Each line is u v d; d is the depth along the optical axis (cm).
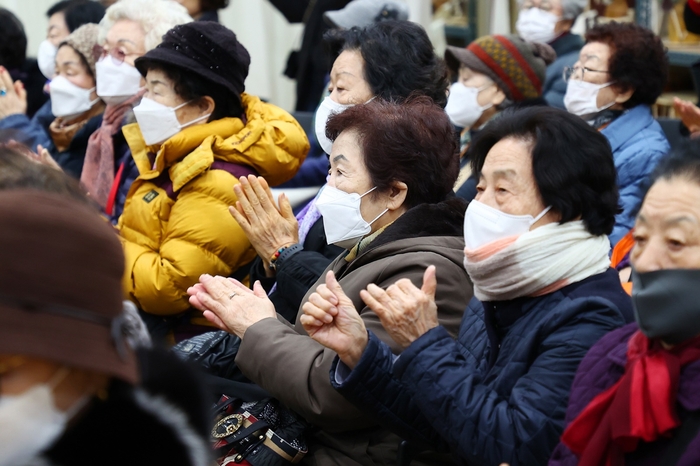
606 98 582
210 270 470
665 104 805
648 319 236
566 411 267
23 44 802
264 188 438
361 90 465
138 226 489
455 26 1032
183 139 479
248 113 516
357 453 348
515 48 619
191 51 491
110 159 579
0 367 182
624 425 235
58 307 174
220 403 386
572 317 292
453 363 291
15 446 182
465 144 638
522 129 309
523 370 295
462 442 284
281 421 367
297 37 1082
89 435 191
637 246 244
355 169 383
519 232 304
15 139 295
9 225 172
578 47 784
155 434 197
